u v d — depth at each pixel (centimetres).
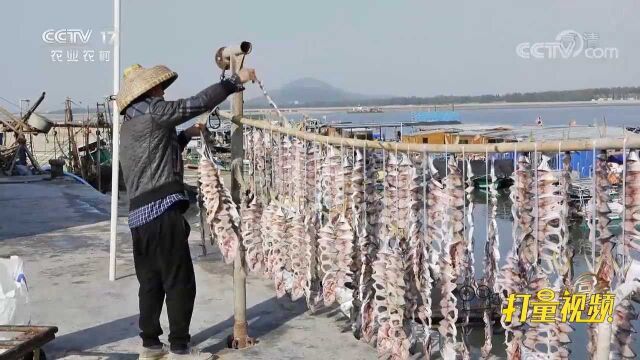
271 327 471
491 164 363
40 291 577
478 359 427
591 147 265
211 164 405
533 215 304
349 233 391
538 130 1842
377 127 2414
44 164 3272
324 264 399
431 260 354
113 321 493
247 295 552
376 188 388
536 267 301
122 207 1180
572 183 291
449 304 344
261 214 447
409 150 347
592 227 277
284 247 437
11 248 771
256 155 469
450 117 5031
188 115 361
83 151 3650
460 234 338
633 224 262
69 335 462
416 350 404
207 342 444
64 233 877
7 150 2248
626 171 262
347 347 430
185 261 382
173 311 386
